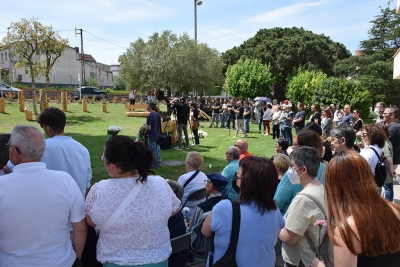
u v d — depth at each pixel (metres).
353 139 3.59
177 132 11.75
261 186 2.02
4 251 1.84
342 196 1.65
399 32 32.94
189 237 2.75
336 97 23.23
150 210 1.97
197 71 25.03
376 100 32.53
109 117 20.16
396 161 5.01
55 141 2.72
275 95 44.81
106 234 1.95
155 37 25.45
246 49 43.34
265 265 1.98
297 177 2.40
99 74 62.31
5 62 46.19
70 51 50.12
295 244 2.33
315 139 3.51
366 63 33.66
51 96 29.09
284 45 41.59
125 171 1.99
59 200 1.90
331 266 2.21
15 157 1.95
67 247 2.01
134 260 1.92
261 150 11.17
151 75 24.28
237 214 1.96
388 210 1.57
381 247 1.48
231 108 16.64
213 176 3.16
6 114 17.06
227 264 1.92
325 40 45.28
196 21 25.75
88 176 2.91
